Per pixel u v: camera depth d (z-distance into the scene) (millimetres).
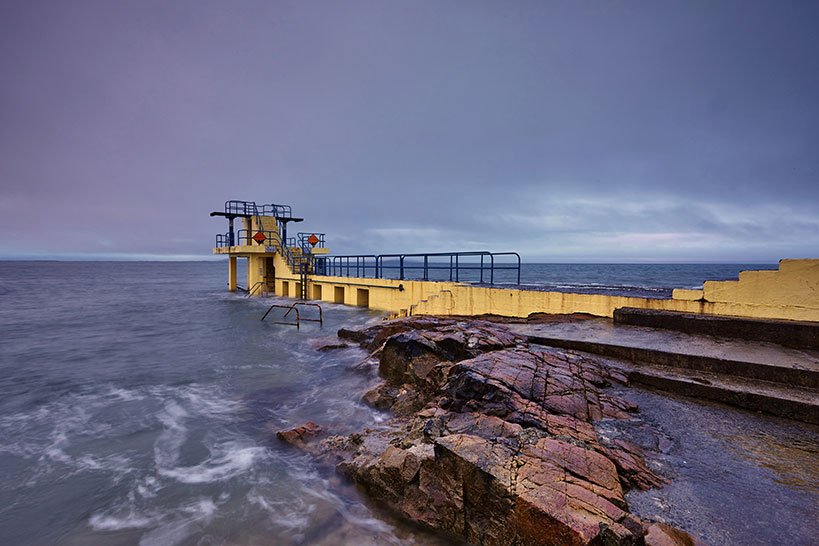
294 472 6059
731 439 4758
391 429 6641
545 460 3963
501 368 6270
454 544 4148
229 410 8773
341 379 10352
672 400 5918
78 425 8109
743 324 7773
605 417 5316
